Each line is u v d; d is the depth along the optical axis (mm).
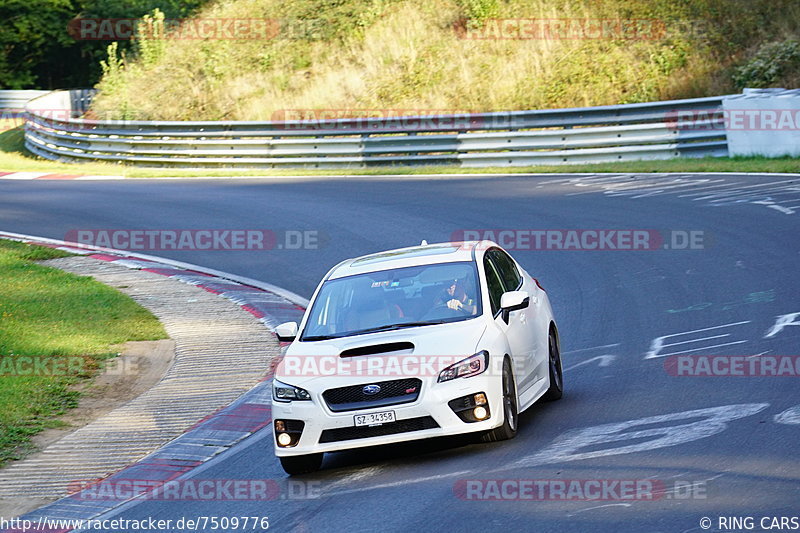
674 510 22438
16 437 37719
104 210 91375
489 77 129250
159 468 33844
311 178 103938
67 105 166000
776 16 123000
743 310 44938
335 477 29781
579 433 30312
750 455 25875
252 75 145000
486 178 94438
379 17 148000
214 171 113938
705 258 56750
